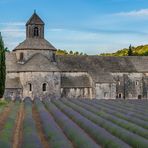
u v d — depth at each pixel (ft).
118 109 191.01
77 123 129.49
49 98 278.87
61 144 82.53
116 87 340.18
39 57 303.27
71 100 258.78
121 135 98.63
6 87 288.51
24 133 100.17
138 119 140.87
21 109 197.57
